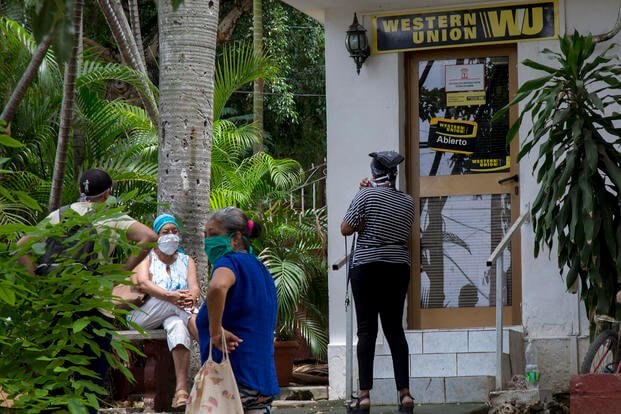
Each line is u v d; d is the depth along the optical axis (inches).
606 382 272.1
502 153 415.8
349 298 370.0
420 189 423.2
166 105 368.8
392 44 420.5
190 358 360.8
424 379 366.9
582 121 351.6
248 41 805.9
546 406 340.8
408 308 420.2
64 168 405.4
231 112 839.7
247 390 227.0
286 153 865.5
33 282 198.4
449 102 422.6
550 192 357.7
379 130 419.5
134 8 481.1
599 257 349.1
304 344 548.4
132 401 421.4
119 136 536.4
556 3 405.4
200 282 364.8
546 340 397.1
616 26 390.9
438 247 420.8
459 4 415.2
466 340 385.7
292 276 460.1
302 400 406.3
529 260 402.3
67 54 121.8
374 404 376.5
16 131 464.4
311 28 852.0
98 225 205.5
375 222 323.3
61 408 196.9
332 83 424.8
